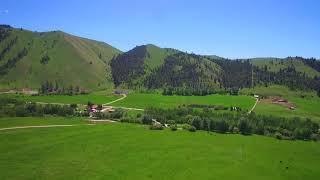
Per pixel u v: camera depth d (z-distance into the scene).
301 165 153.12
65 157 148.75
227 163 150.00
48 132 185.88
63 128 195.88
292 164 153.75
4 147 158.88
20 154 150.38
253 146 180.38
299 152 174.50
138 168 139.00
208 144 178.88
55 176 127.06
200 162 149.38
